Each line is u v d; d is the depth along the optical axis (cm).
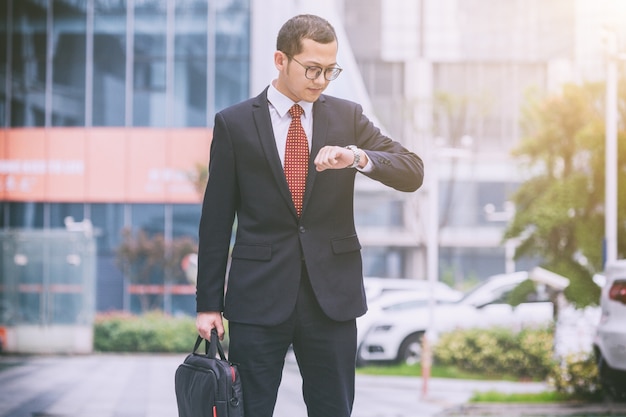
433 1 3728
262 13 2927
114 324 2234
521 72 3644
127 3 2956
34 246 2139
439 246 3806
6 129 2952
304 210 328
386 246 3866
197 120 2942
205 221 337
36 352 2130
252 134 330
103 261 2914
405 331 1647
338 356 332
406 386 1438
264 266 329
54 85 2947
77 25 2955
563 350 1521
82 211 2942
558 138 1609
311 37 314
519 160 1688
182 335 2227
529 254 1628
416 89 3703
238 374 323
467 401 1180
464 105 3416
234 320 331
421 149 3569
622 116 1537
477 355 1550
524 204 1645
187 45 2944
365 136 339
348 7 3741
